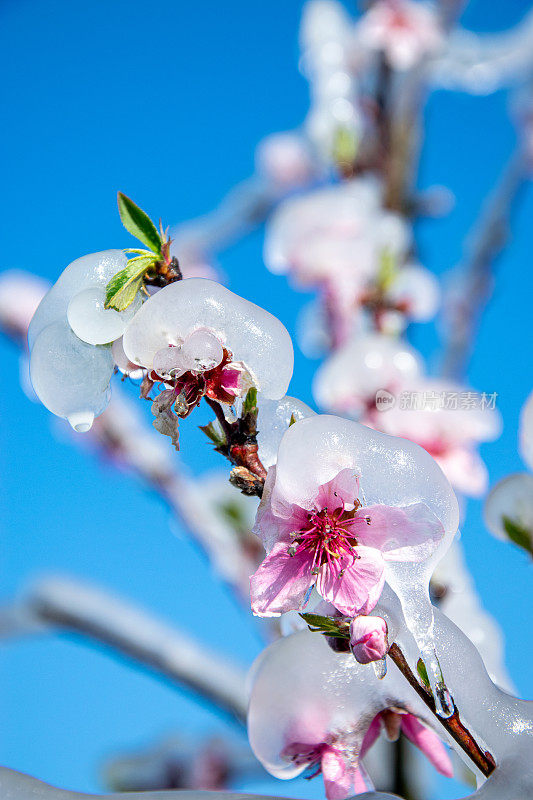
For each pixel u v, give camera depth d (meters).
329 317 0.67
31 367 0.33
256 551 0.62
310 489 0.30
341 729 0.34
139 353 0.31
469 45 0.81
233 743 0.67
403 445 0.31
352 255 0.66
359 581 0.30
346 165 0.70
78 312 0.32
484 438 0.49
